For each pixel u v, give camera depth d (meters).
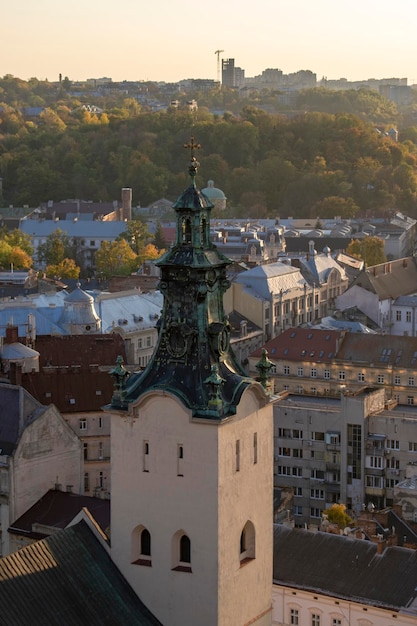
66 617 88.81
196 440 88.31
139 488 91.50
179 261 90.06
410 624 140.25
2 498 177.00
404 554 149.50
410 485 182.75
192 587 90.38
